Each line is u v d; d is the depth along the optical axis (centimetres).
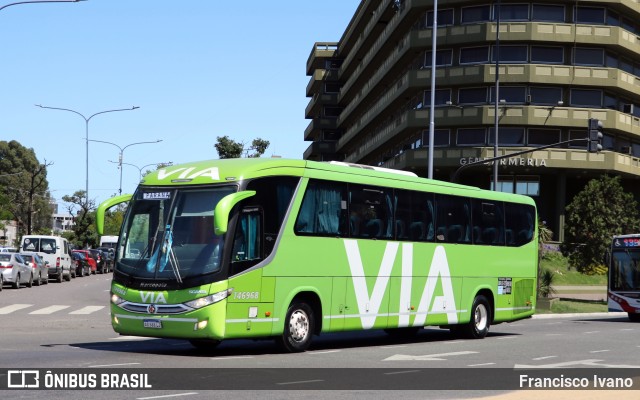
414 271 2042
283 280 1683
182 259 1584
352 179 1878
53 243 5212
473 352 1828
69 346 1780
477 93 6681
